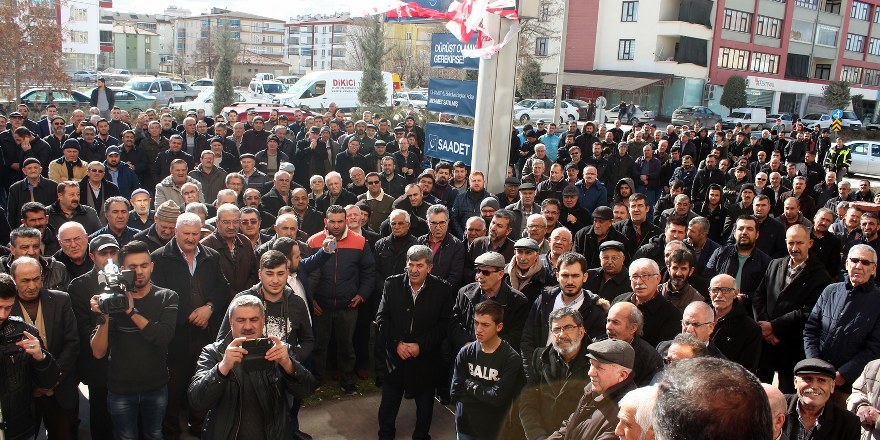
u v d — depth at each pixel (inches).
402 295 200.2
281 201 327.0
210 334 204.1
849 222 284.4
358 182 371.6
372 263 239.3
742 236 229.0
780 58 2126.0
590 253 267.0
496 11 296.7
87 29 2388.0
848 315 186.1
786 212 299.1
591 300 180.9
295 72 4328.3
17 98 916.6
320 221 296.5
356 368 251.6
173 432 197.9
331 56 4126.5
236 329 142.6
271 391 144.9
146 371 172.2
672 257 196.4
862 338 183.5
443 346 200.5
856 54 2375.7
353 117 886.4
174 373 197.2
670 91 1897.1
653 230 275.7
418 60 2516.0
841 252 270.2
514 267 217.3
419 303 198.7
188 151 485.7
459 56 331.6
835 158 794.2
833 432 144.9
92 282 182.4
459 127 339.0
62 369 169.9
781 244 276.1
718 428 56.4
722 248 239.1
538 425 157.4
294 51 4394.7
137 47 3964.1
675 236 245.3
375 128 566.6
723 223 355.6
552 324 153.5
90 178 322.7
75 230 208.1
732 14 1969.7
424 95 1691.7
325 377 248.8
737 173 440.1
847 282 189.6
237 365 141.9
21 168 415.2
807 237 210.1
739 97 1883.6
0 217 274.8
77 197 266.7
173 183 323.3
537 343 184.5
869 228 269.4
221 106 1200.2
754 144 711.7
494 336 165.8
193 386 141.4
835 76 2317.9
